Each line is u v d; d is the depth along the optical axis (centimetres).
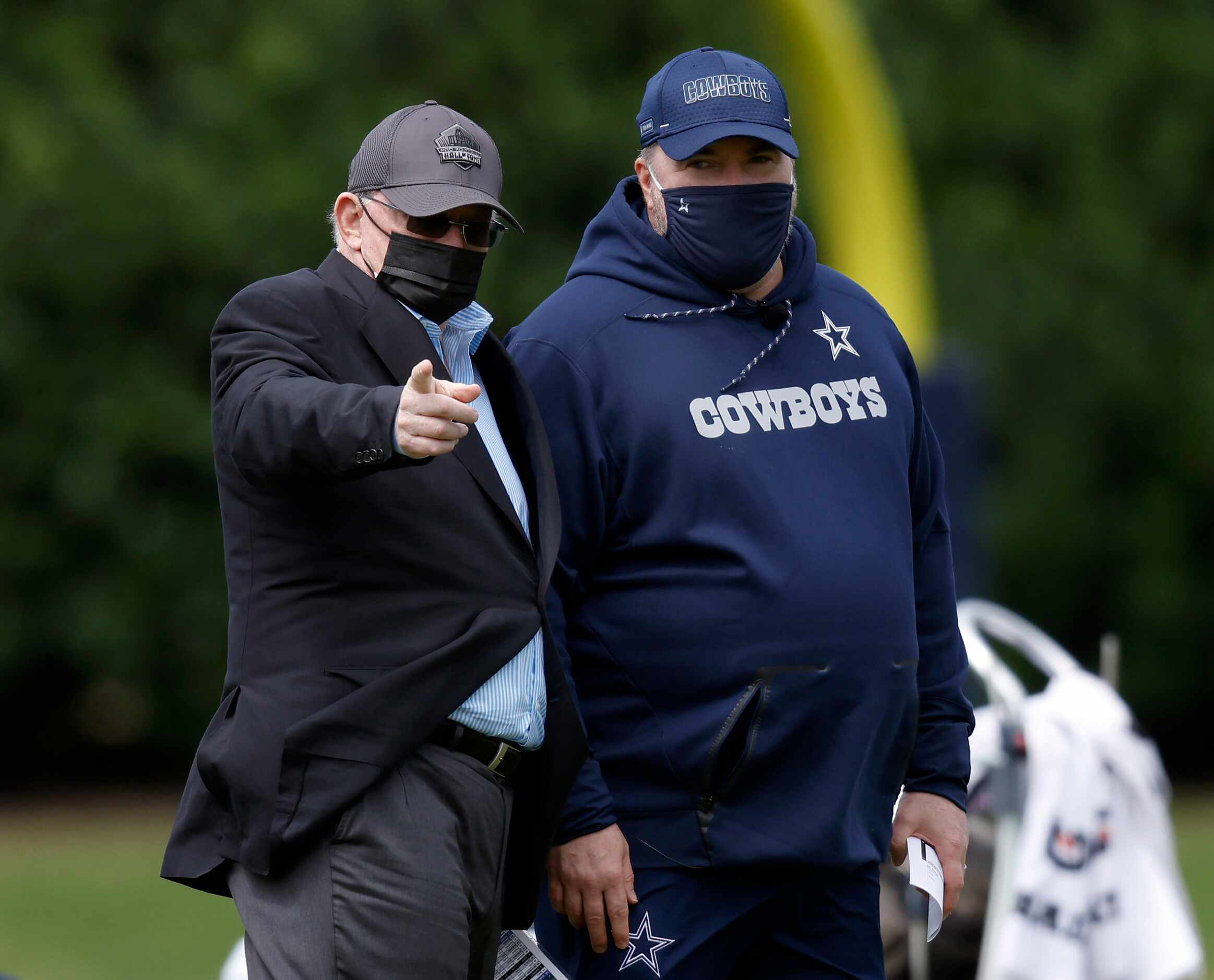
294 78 5966
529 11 6153
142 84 6272
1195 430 6397
